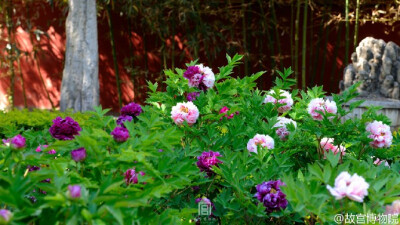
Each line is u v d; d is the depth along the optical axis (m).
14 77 10.21
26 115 4.41
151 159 1.66
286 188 1.38
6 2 9.47
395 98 5.33
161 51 9.20
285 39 8.77
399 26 8.14
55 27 10.02
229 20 8.81
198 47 8.67
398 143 2.44
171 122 2.43
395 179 1.41
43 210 1.23
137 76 9.59
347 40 7.63
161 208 1.97
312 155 2.32
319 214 1.32
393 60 5.44
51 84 10.20
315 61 8.53
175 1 8.19
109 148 1.60
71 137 1.75
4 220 1.10
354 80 5.62
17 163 1.53
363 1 7.81
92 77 7.31
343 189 1.23
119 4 8.95
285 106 2.60
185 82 2.54
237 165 1.92
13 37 9.76
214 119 2.41
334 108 2.26
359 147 2.27
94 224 1.23
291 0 8.23
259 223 1.81
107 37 9.77
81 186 1.33
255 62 8.89
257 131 2.37
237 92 2.62
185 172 1.57
